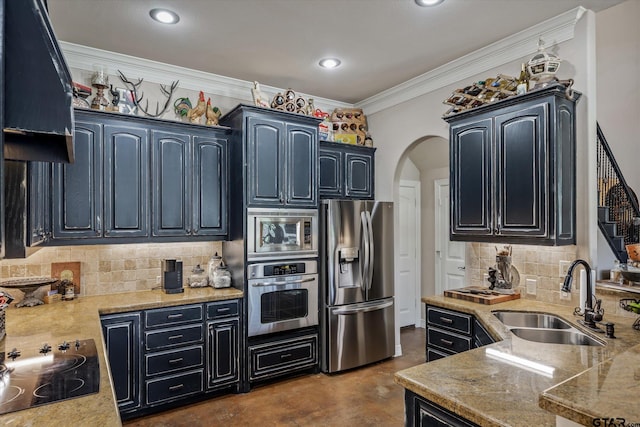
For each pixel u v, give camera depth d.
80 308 2.78
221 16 2.68
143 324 2.94
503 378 1.46
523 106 2.71
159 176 3.29
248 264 3.38
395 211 4.29
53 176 2.87
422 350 4.46
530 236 2.65
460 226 3.12
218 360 3.23
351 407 3.09
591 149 2.68
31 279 2.99
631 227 3.85
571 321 2.33
